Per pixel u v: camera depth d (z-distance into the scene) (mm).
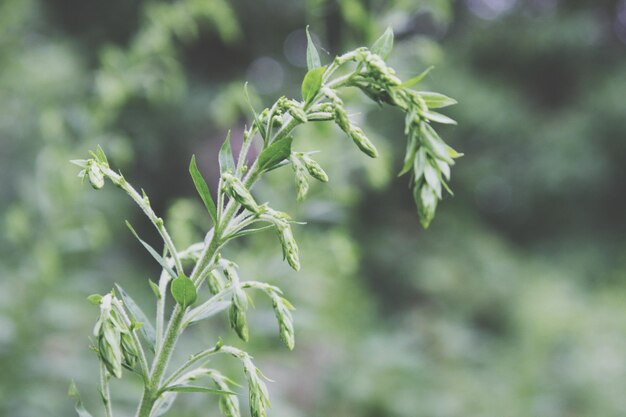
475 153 12312
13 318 3980
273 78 12281
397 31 3619
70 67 7512
